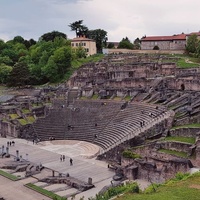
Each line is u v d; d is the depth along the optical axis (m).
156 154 65.38
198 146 59.53
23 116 110.25
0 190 59.41
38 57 183.25
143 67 125.56
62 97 122.00
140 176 62.50
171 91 96.88
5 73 169.38
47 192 57.88
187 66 120.50
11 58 198.00
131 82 112.62
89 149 84.62
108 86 117.62
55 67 159.50
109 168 70.38
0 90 156.62
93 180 63.94
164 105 87.62
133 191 37.25
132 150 70.75
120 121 90.62
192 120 74.00
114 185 55.31
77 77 136.38
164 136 72.25
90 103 106.56
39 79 165.38
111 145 80.94
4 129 109.12
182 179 41.19
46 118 105.06
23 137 102.00
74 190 59.47
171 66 120.75
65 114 105.00
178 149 64.56
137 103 95.00
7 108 115.00
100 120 96.69
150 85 106.69
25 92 146.38
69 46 179.62
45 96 126.44
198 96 85.00
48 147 89.25
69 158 78.56
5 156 81.19
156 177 60.09
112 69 134.62
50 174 67.69
